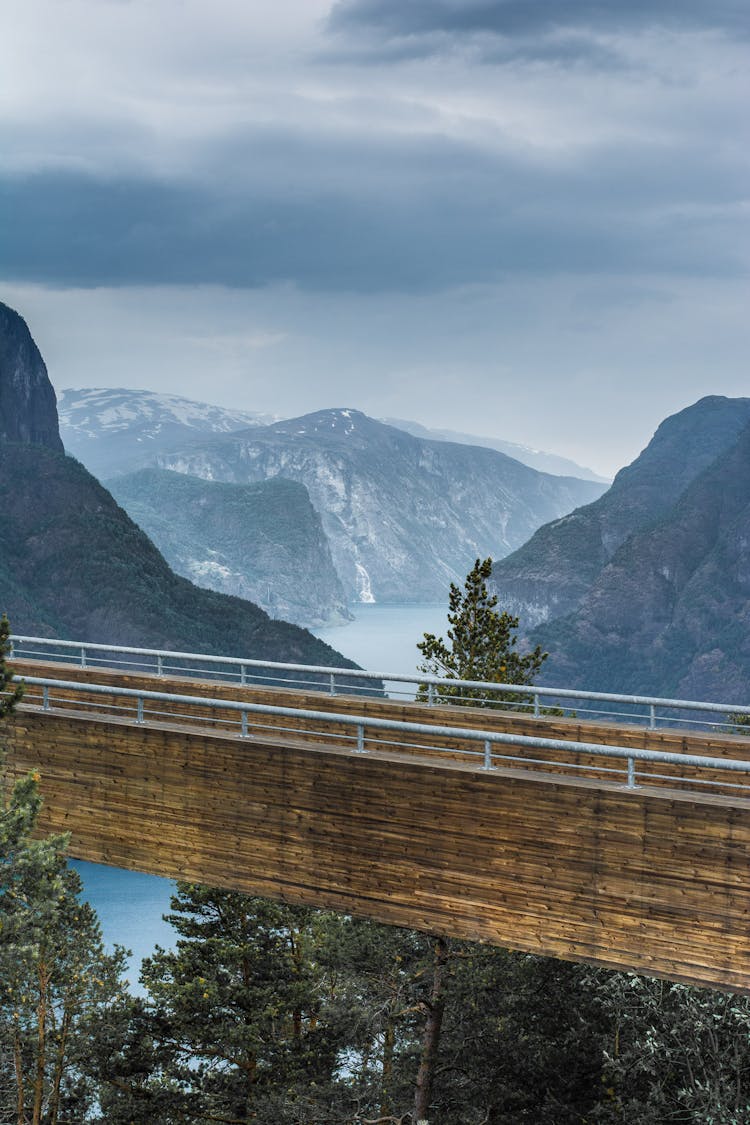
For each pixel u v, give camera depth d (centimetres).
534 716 1756
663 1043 1814
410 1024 2286
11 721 1733
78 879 2361
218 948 2511
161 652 1986
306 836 1506
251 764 1541
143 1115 2528
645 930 1283
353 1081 2303
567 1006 2089
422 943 2136
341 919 2223
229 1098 2545
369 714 1859
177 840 1603
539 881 1348
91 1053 2522
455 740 1795
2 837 1406
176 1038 2645
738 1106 1759
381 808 1450
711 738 1612
